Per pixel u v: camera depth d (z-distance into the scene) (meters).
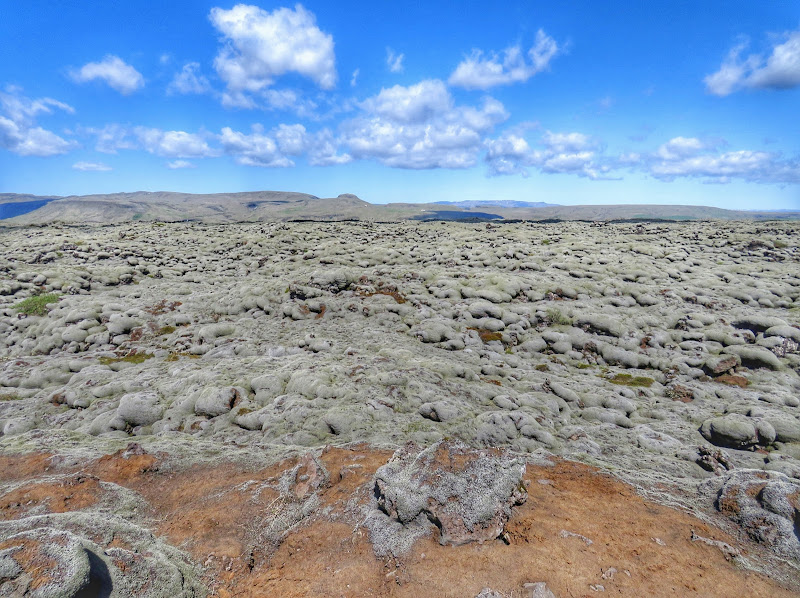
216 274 59.12
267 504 13.36
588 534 11.59
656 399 25.78
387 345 33.50
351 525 12.06
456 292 44.44
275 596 9.79
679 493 14.44
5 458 16.20
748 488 13.27
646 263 54.22
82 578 8.16
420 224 107.75
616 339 33.53
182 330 37.25
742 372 28.53
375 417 21.48
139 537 11.12
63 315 38.66
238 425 21.80
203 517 12.74
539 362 31.86
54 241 73.44
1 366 29.86
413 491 12.09
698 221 108.88
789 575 10.27
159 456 16.25
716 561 10.70
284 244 76.31
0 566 7.98
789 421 20.62
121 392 25.30
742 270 50.78
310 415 21.45
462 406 22.86
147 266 59.81
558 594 9.30
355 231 92.12
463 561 10.35
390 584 9.85
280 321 40.03
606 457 18.64
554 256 59.31
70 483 13.80
